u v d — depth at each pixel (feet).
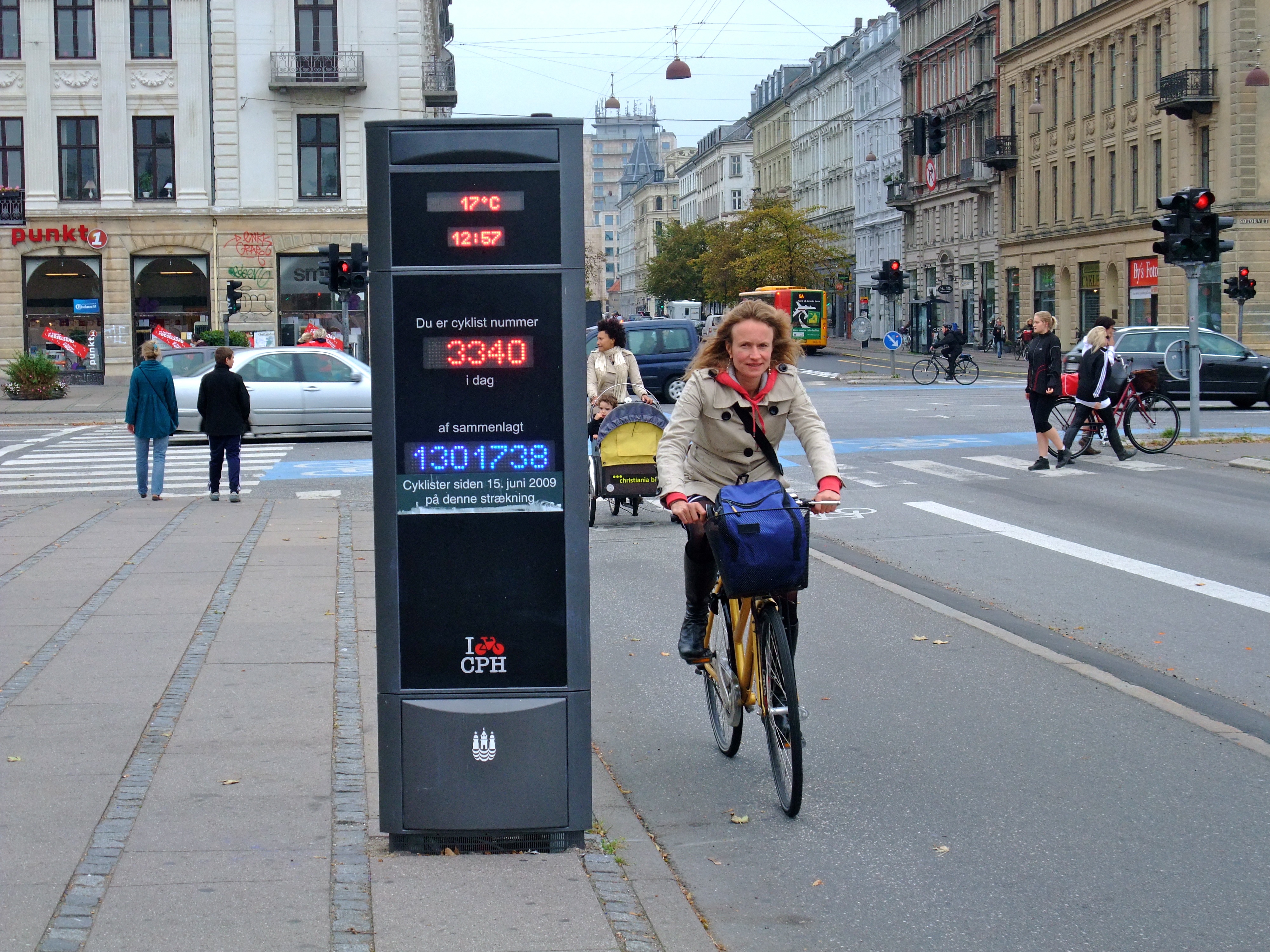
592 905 14.53
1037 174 221.25
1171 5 173.37
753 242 285.02
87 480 63.93
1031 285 223.10
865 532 44.75
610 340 48.03
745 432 18.75
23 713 22.03
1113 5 188.85
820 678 26.04
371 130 15.67
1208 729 22.34
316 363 82.38
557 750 16.25
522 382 15.94
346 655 26.37
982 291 247.09
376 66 155.84
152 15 153.99
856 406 104.47
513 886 15.06
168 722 21.56
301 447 79.41
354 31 155.22
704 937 13.94
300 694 23.36
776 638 18.13
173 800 17.75
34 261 154.51
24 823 16.76
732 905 15.49
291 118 155.63
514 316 15.87
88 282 155.43
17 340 154.40
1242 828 17.84
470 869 15.58
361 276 101.76
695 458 19.29
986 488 54.90
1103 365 61.26
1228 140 162.71
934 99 272.10
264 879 15.05
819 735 22.38
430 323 15.83
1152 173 181.27
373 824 17.01
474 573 16.11
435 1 201.46
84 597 32.76
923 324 276.82
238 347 135.85
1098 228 195.83
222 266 155.63
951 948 14.33
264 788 18.30
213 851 15.89
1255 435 69.92
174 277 156.25
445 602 16.10
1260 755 20.95
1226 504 49.24
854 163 336.49
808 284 285.64
